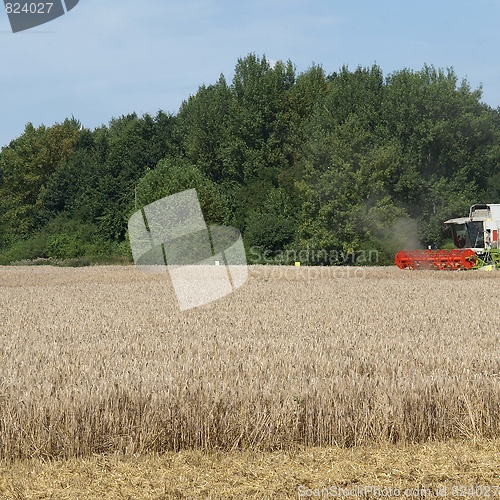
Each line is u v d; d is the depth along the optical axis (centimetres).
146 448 2059
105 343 3281
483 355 2802
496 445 2092
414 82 16312
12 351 3044
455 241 10056
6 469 1928
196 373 2442
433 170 16162
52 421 2033
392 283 7850
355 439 2136
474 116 16075
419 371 2445
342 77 19075
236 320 4362
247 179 19188
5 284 8388
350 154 14675
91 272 10469
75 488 1791
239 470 1906
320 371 2564
